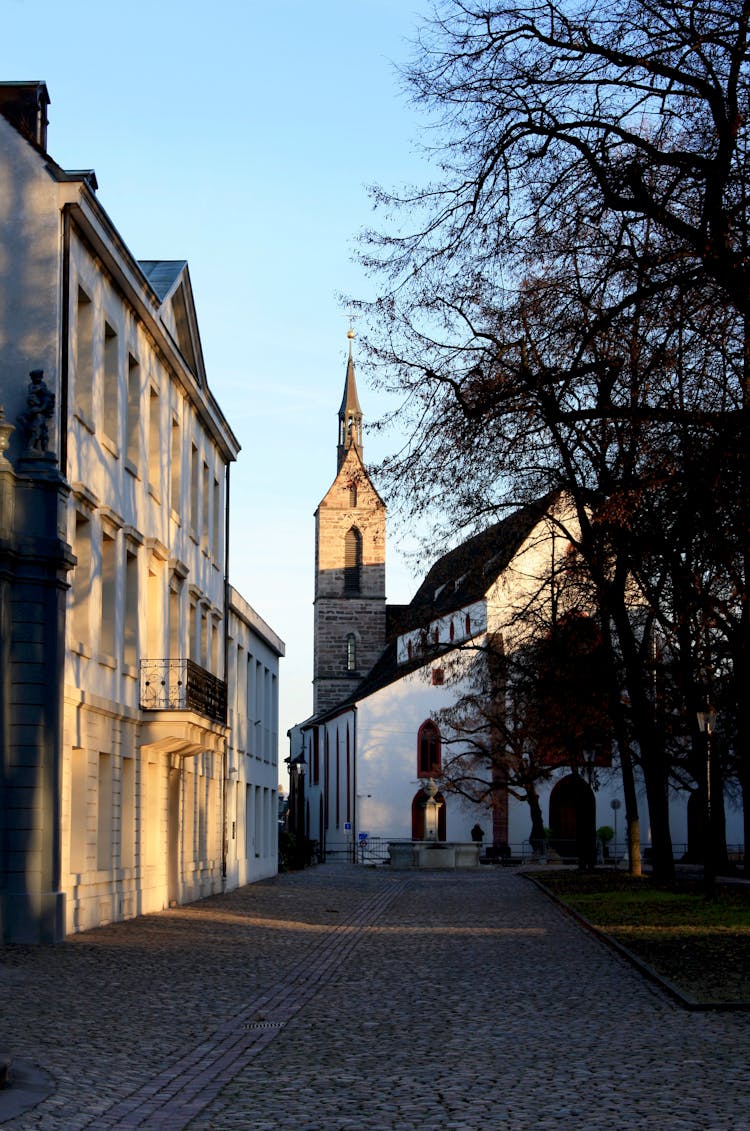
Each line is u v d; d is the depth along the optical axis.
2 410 23.64
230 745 45.47
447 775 75.25
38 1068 11.16
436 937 25.36
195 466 40.53
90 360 27.06
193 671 34.59
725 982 17.09
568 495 26.67
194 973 18.83
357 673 105.19
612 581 31.86
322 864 79.94
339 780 91.00
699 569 21.72
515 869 65.94
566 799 80.69
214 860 42.22
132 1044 12.67
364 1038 13.26
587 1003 15.66
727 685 30.73
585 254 19.31
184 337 37.03
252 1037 13.27
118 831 29.17
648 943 22.31
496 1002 15.87
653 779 39.62
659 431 19.47
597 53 18.17
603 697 37.50
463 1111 9.80
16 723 23.31
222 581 45.00
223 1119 9.54
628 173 18.33
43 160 25.03
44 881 23.23
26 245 24.88
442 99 18.70
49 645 23.62
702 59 17.81
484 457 21.36
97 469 27.55
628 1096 10.29
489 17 18.42
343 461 106.69
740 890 36.56
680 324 18.72
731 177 18.12
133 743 30.55
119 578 29.50
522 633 37.62
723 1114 9.61
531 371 19.88
